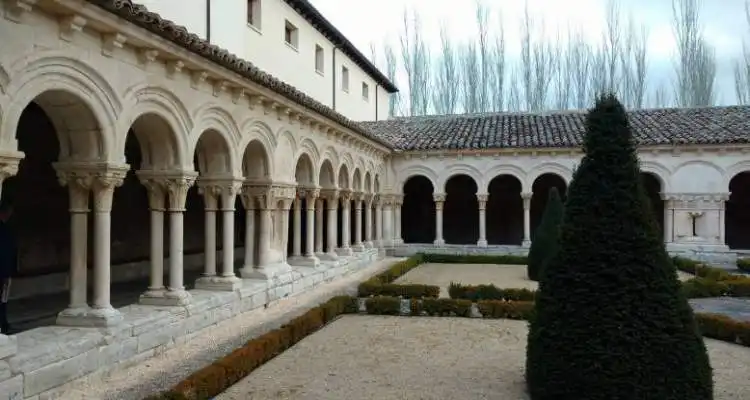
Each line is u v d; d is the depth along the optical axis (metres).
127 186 15.27
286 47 19.70
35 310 10.47
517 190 28.80
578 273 6.27
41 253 12.59
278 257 14.28
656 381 5.84
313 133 16.06
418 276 19.30
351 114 27.56
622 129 6.50
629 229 6.17
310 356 8.98
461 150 24.69
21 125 11.97
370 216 23.52
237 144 11.66
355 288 16.14
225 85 10.84
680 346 5.89
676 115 25.89
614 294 6.06
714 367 8.62
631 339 5.92
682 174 23.16
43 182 12.65
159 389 7.12
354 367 8.34
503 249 24.48
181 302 9.69
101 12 7.15
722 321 10.56
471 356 9.02
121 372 7.86
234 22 15.74
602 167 6.41
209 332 10.33
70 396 6.82
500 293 13.88
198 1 14.04
